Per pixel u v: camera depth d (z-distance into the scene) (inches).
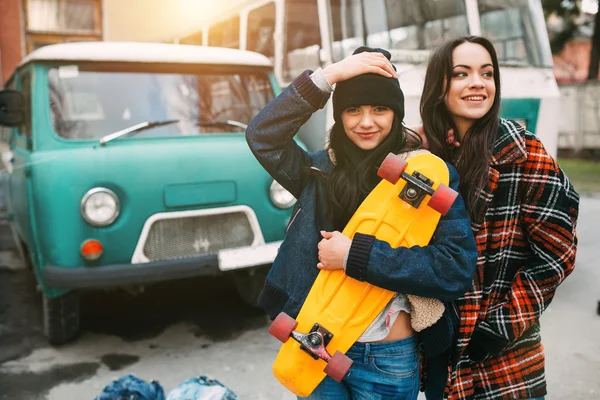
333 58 167.5
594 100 491.2
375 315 53.7
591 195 326.6
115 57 146.8
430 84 62.6
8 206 191.9
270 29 187.5
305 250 57.2
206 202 131.0
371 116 56.7
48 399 113.7
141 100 145.4
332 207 57.8
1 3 513.0
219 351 135.0
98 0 545.0
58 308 136.6
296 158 60.8
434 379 65.2
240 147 138.0
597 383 114.9
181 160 129.6
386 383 57.4
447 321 57.7
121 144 134.3
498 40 183.3
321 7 165.6
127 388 87.8
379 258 51.2
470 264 52.3
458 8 180.4
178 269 127.6
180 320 155.0
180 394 85.4
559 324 144.3
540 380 63.5
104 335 145.6
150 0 271.1
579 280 177.5
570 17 529.3
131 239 126.0
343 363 51.6
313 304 54.7
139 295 175.3
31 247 141.9
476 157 59.3
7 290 184.5
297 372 53.9
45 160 126.0
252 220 135.7
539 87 179.0
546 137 179.8
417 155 54.4
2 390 116.8
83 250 122.6
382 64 56.0
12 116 146.7
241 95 156.9
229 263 131.3
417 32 175.9
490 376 63.2
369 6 171.0
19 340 142.8
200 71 154.3
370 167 57.0
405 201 53.0
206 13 239.5
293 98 57.5
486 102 60.0
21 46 524.1
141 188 126.0
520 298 60.2
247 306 163.9
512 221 60.2
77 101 140.7
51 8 533.3
